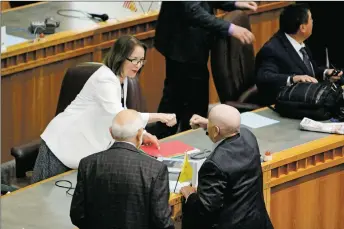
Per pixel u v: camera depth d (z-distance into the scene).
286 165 17.39
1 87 21.11
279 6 25.58
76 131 17.23
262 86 20.45
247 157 15.06
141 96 18.72
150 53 23.72
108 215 14.01
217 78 21.14
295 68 20.45
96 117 17.11
